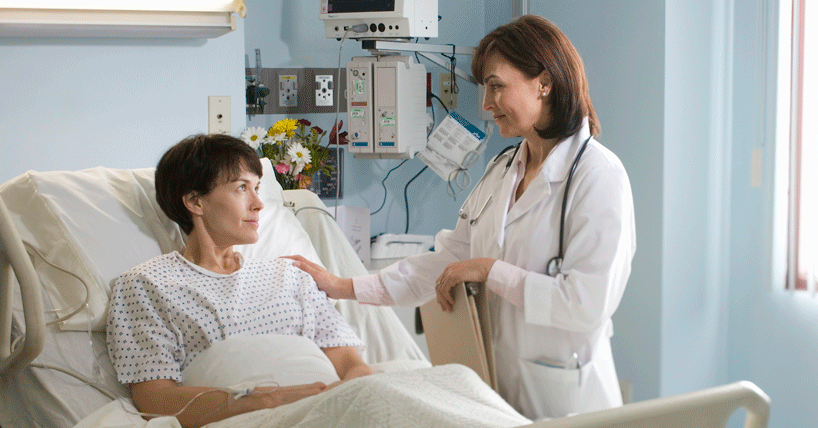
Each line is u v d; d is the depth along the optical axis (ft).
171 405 4.17
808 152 7.30
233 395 4.07
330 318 5.17
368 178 9.36
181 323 4.55
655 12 7.73
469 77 9.35
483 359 4.32
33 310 3.64
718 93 8.21
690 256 8.20
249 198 4.93
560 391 4.30
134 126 6.59
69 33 6.08
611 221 4.21
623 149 8.25
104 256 4.86
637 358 8.30
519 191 4.74
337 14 8.08
